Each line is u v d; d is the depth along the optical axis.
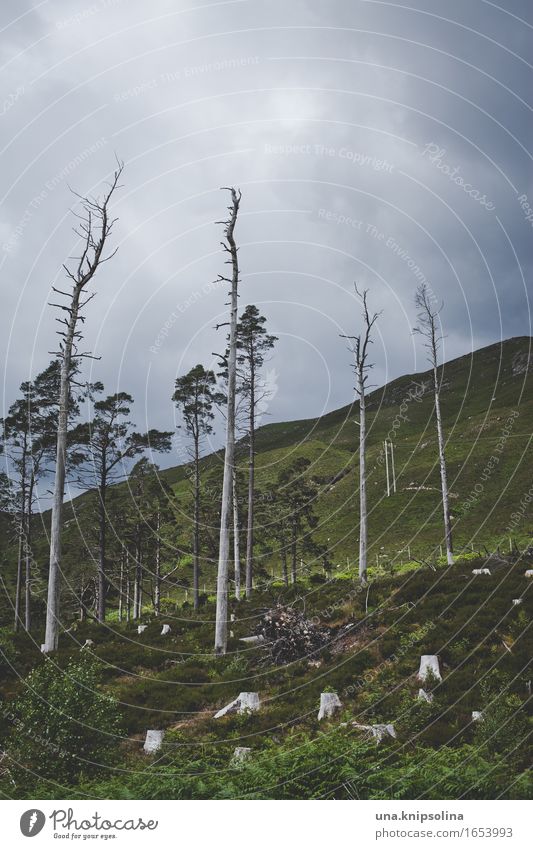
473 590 23.06
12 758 11.82
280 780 9.32
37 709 12.27
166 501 50.34
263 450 176.38
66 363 27.47
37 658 22.72
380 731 12.97
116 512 50.28
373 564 61.84
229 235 29.66
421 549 63.81
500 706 12.84
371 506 85.31
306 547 53.50
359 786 8.95
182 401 41.56
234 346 29.19
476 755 10.53
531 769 10.12
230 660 22.00
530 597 20.98
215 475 45.75
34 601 47.28
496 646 18.17
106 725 12.42
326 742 10.44
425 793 8.76
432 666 16.91
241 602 32.22
